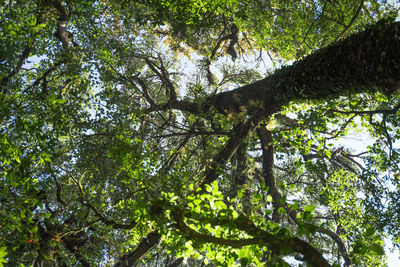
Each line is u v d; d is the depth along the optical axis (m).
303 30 15.43
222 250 4.66
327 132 12.36
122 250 10.72
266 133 14.85
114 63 13.21
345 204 13.39
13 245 6.77
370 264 11.77
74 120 10.80
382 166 12.21
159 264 15.31
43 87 11.81
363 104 11.00
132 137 11.34
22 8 11.95
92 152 10.70
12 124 6.71
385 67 6.80
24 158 7.13
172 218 4.05
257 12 15.38
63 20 12.30
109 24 16.33
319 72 8.76
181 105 15.37
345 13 13.73
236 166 13.96
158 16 11.11
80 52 13.00
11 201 7.50
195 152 14.01
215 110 13.90
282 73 10.68
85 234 10.09
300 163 12.06
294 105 11.83
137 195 9.44
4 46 11.18
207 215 4.35
